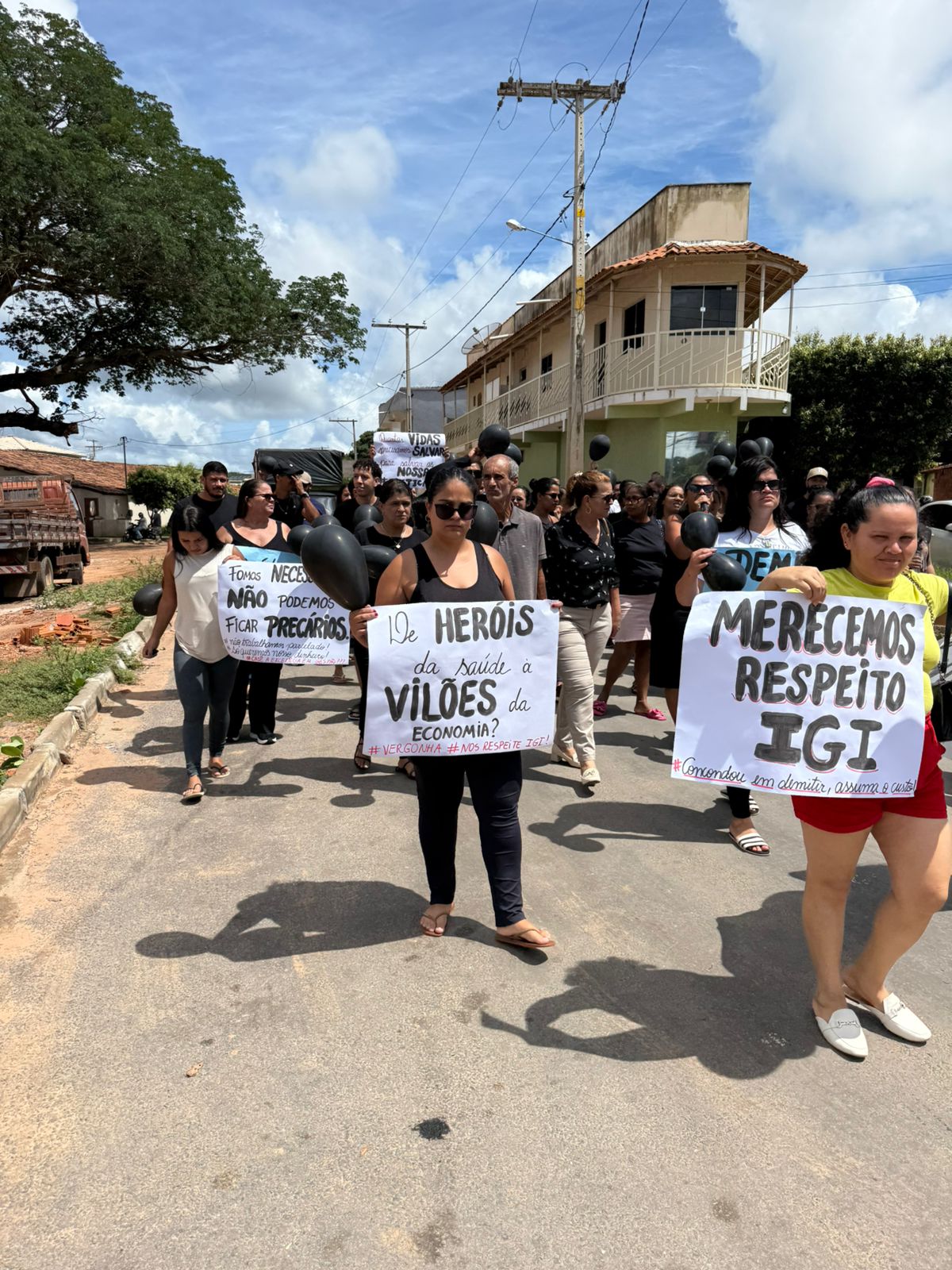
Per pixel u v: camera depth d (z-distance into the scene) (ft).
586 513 17.24
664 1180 7.09
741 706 8.91
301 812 15.25
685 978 10.05
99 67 64.44
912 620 8.47
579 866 13.12
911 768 8.30
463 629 10.12
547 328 74.28
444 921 11.05
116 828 14.48
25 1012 9.28
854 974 9.36
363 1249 6.41
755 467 14.57
